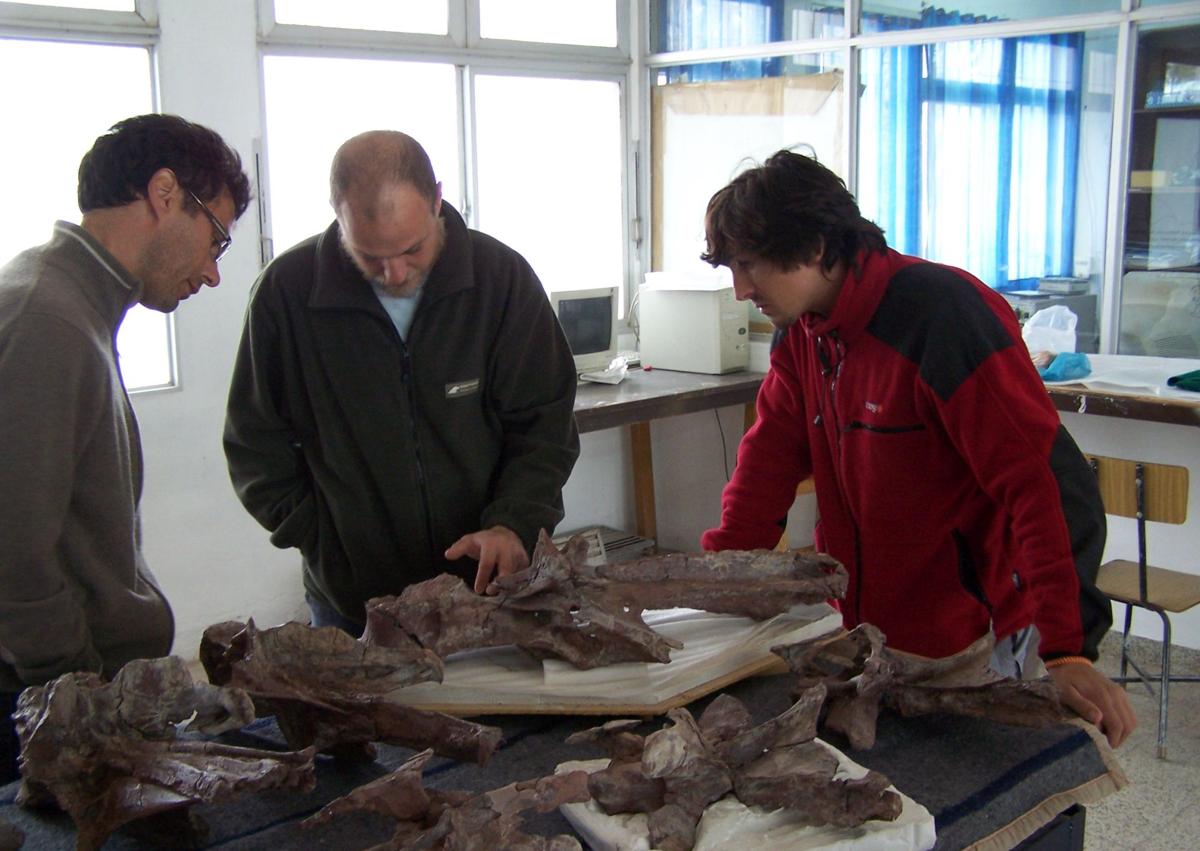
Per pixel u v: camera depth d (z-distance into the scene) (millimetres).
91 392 1349
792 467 1854
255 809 1211
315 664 1262
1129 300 3598
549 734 1361
